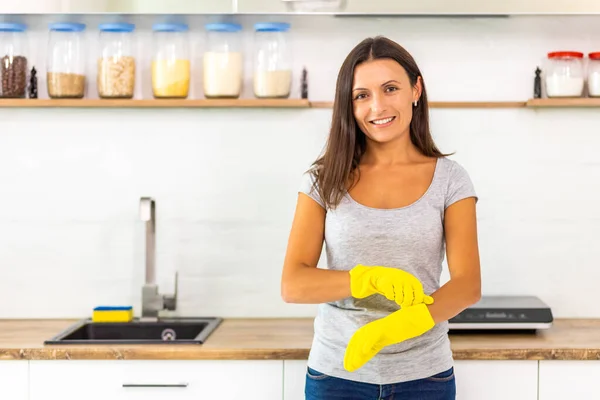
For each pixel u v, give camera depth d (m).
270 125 2.57
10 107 2.56
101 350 2.10
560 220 2.57
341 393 1.75
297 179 2.58
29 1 2.32
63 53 2.47
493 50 2.56
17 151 2.58
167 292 2.61
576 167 2.56
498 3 2.27
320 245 1.85
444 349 1.77
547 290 2.58
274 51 2.46
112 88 2.47
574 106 2.53
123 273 2.61
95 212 2.60
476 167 2.56
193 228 2.60
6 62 2.48
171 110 2.57
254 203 2.59
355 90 1.78
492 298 2.49
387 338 1.61
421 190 1.80
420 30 2.56
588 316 2.58
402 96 1.78
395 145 1.83
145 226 2.59
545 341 2.18
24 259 2.60
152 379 2.12
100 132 2.58
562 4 2.26
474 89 2.57
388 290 1.59
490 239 2.57
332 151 1.82
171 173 2.59
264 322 2.53
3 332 2.36
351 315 1.76
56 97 2.48
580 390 2.09
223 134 2.58
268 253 2.60
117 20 2.58
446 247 1.80
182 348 2.11
